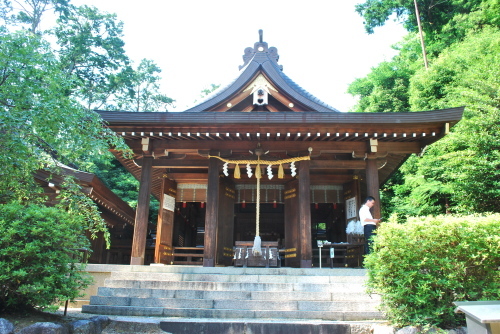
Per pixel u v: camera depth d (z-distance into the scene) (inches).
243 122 373.7
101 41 1336.1
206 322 217.6
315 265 563.2
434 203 682.2
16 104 228.4
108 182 1162.6
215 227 397.7
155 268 315.0
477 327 136.2
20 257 196.9
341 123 374.3
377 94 1035.3
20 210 207.0
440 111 371.2
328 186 534.0
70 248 219.0
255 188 536.4
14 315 205.9
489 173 480.4
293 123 374.3
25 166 241.3
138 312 249.1
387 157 473.4
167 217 487.5
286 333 215.0
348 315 245.6
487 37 762.2
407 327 199.6
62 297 201.0
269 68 450.6
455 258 205.2
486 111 515.2
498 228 203.8
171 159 431.8
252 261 418.0
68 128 225.0
